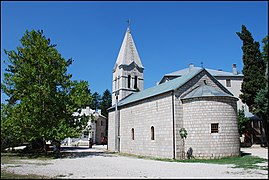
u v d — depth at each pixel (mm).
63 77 31969
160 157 28656
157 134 29750
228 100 26969
